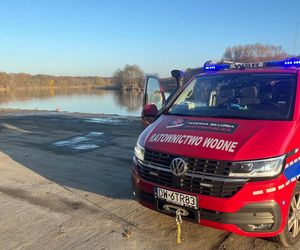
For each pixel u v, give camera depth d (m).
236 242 4.29
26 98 53.31
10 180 6.81
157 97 7.38
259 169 3.66
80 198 5.82
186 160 3.90
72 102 41.69
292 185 3.88
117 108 31.81
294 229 4.15
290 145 3.88
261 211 3.65
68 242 4.38
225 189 3.70
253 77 5.20
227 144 3.88
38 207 5.47
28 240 4.45
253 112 4.57
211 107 4.99
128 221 4.92
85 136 11.73
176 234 4.52
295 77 4.87
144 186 4.25
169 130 4.47
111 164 7.94
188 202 3.87
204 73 5.89
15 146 10.10
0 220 5.02
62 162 8.15
